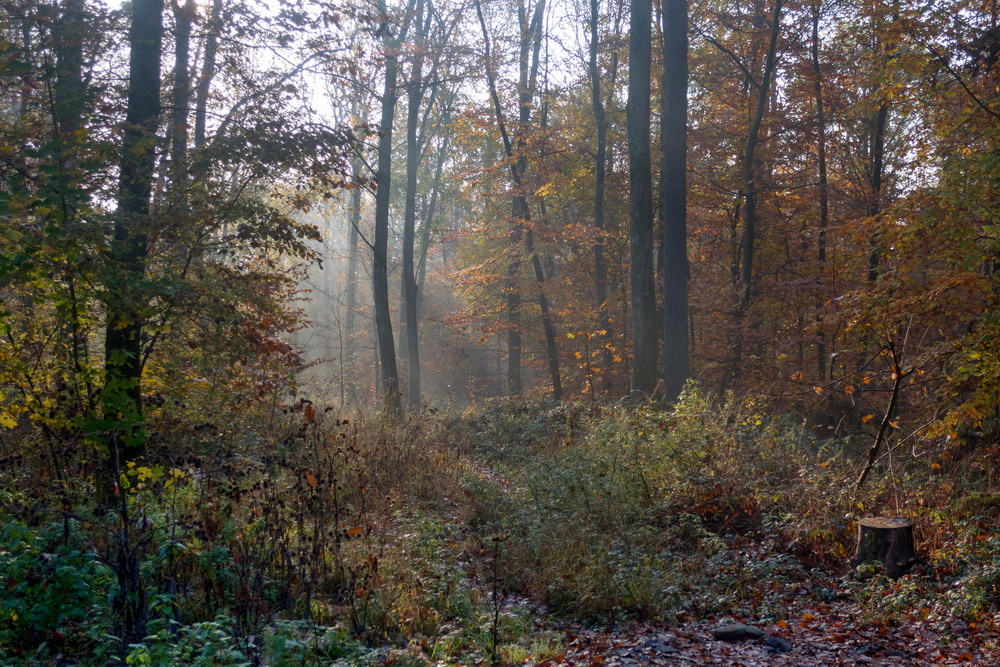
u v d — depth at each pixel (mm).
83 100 8008
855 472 9789
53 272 7254
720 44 22906
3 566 5277
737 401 13758
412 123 24812
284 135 8938
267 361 9328
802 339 18812
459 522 9125
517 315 27922
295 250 9195
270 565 6434
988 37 12102
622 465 9906
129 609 5324
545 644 6074
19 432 8461
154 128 8828
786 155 22828
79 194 7160
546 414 15742
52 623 5168
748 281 21953
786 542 8547
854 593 7176
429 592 6695
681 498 9430
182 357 8961
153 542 6078
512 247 23734
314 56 10258
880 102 13172
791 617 6750
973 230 9508
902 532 7504
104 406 7734
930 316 10281
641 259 16828
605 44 24906
